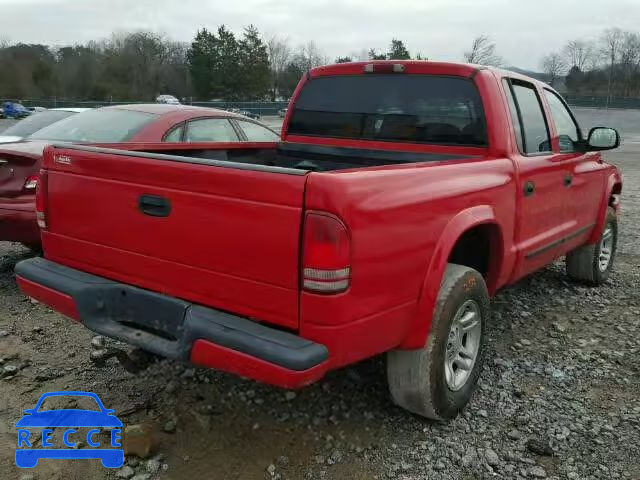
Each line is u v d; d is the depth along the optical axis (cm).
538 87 476
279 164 518
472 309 358
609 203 624
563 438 337
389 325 292
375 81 454
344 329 263
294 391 379
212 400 368
